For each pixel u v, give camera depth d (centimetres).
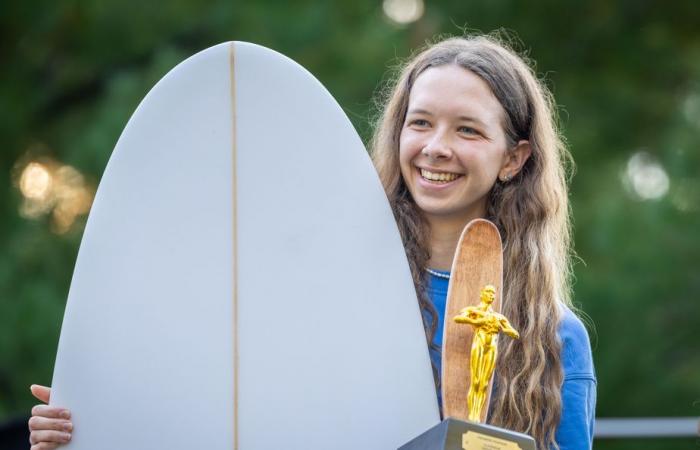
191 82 494
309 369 475
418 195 500
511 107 507
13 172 1777
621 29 1838
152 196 487
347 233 487
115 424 472
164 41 1741
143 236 484
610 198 1662
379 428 474
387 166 533
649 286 1600
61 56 1819
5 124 1773
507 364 498
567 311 515
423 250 516
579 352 500
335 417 473
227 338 475
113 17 1761
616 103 1805
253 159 489
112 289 481
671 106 1817
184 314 478
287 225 485
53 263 1605
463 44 518
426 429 475
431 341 503
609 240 1614
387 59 1634
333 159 492
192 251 482
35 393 500
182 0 1748
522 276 514
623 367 1577
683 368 1595
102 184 489
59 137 1778
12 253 1619
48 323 1538
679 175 1695
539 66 1823
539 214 521
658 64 1845
